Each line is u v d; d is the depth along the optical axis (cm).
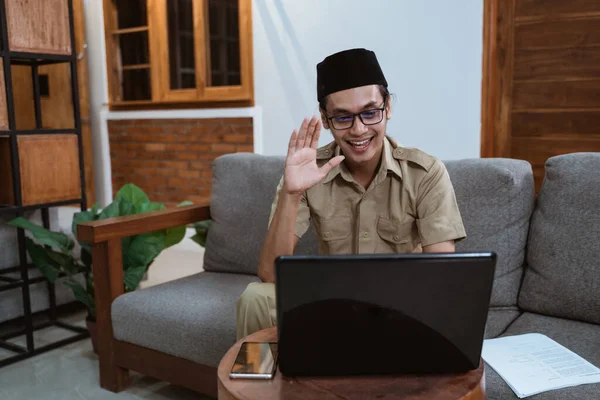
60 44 252
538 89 304
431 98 323
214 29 415
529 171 176
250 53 387
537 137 309
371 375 89
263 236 212
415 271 79
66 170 255
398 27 327
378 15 332
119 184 478
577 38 289
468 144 316
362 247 143
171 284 207
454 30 310
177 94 429
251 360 96
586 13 285
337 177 144
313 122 125
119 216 212
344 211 145
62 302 278
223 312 177
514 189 170
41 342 254
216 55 416
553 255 161
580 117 295
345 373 89
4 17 228
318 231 148
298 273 80
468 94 311
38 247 240
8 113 232
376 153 135
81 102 465
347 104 122
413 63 326
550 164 171
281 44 371
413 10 320
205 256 227
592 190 158
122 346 197
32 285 262
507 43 309
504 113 315
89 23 466
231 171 227
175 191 445
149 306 188
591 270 153
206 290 198
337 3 345
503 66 311
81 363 231
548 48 298
